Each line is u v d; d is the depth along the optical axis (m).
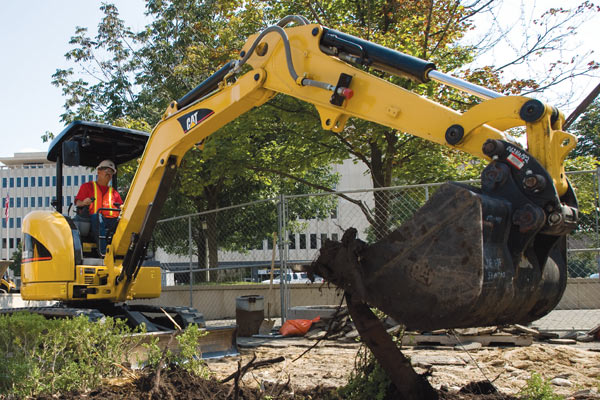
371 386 4.39
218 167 15.27
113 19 22.69
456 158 16.00
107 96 22.88
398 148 14.45
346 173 51.12
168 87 20.73
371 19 14.41
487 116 3.99
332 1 14.85
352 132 14.02
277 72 5.68
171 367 5.49
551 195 3.55
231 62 6.41
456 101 13.55
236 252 22.34
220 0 16.81
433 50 14.02
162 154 7.15
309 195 11.48
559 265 4.05
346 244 3.95
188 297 15.88
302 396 4.91
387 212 11.44
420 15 14.00
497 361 7.07
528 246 3.76
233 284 15.34
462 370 6.66
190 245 13.54
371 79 4.77
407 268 3.60
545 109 3.73
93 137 8.52
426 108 4.39
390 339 4.19
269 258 20.97
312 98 5.21
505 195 3.68
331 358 7.75
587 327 10.22
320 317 10.70
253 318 10.89
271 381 6.07
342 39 5.08
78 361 5.86
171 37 21.28
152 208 7.38
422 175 15.73
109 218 8.38
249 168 15.88
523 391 4.57
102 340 5.93
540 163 3.68
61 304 8.57
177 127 6.98
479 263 3.33
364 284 3.79
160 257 24.16
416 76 4.54
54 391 5.22
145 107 21.55
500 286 3.44
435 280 3.48
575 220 3.70
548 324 10.63
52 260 7.88
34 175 89.94
